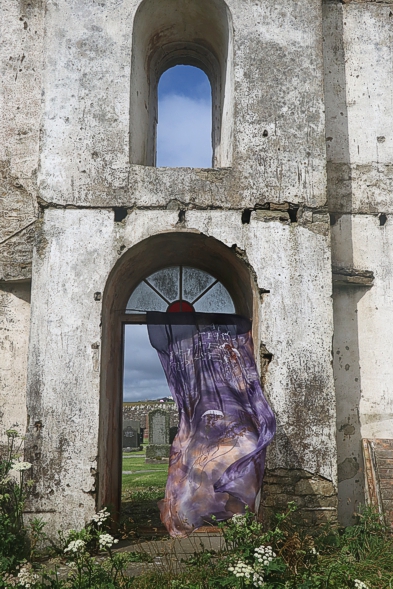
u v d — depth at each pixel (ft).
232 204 24.71
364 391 25.89
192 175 24.89
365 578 17.43
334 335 26.23
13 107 27.86
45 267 23.98
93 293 23.79
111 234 24.32
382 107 28.37
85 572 16.80
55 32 25.90
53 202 24.44
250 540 17.67
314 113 25.59
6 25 28.63
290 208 24.80
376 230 27.17
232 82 26.02
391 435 25.58
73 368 23.18
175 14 27.78
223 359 24.47
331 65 28.71
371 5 29.32
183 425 23.31
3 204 27.02
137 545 22.41
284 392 23.22
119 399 26.16
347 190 27.48
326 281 24.22
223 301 28.48
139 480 42.75
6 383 25.89
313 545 19.63
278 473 22.61
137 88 26.86
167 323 25.16
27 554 20.89
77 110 25.25
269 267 24.25
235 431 22.63
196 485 21.80
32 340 23.39
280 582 15.97
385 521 22.70
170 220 24.48
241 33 26.07
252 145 25.21
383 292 26.63
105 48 25.82
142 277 28.27
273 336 23.66
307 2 26.58
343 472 25.23
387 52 28.91
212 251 25.81
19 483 24.50
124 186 24.68
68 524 21.97
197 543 22.35
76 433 22.70
